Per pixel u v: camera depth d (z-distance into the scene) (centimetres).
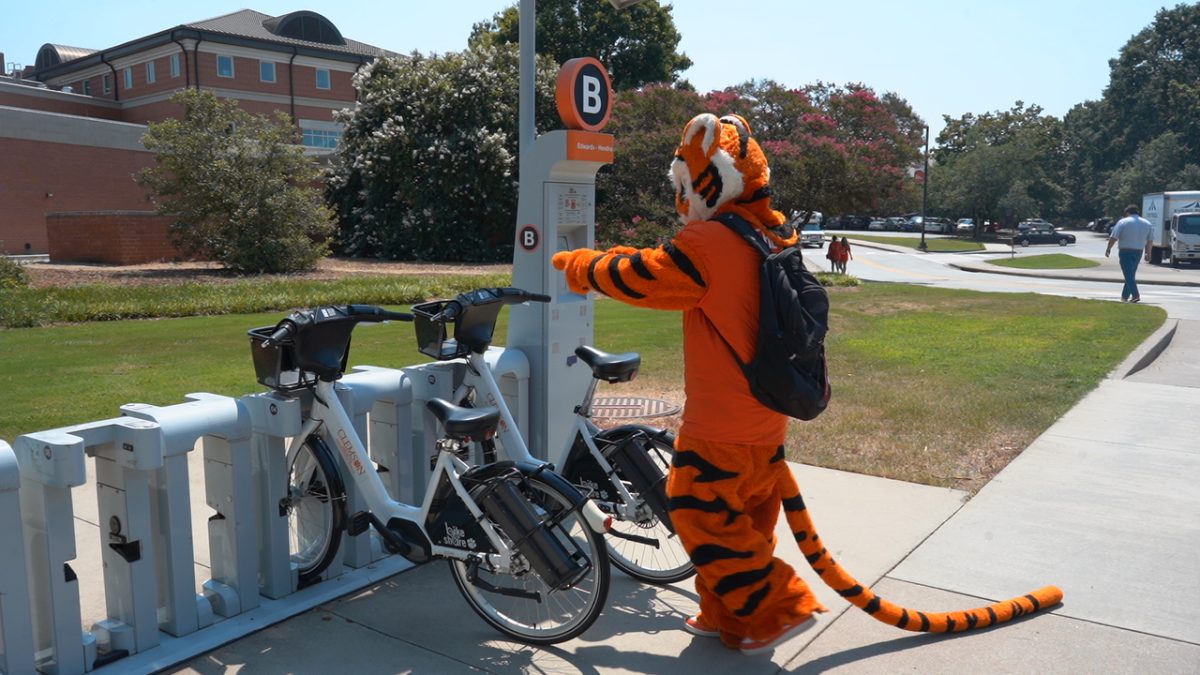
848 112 2942
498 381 493
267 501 387
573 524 445
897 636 370
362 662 345
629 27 4284
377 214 3112
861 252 4628
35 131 3005
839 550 458
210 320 1362
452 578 419
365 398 412
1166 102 8025
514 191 3058
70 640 322
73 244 2580
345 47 5281
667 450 401
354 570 428
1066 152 9244
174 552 352
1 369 908
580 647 361
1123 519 500
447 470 357
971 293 1972
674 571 416
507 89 3095
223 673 335
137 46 4700
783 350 304
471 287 1830
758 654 354
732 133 328
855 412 757
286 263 2283
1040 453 629
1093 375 921
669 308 326
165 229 2545
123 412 358
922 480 573
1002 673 338
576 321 507
